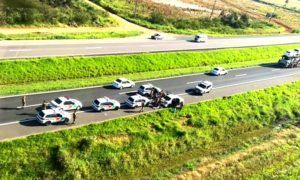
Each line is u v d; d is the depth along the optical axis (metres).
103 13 107.00
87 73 73.19
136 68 80.25
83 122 56.03
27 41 78.38
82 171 49.34
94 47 82.75
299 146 67.31
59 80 69.38
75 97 63.19
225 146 63.09
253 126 70.94
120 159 52.84
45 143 49.56
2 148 46.91
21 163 46.72
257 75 93.81
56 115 53.56
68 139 51.31
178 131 60.81
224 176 55.22
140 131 57.72
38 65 69.12
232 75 90.00
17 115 54.28
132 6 125.19
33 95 60.84
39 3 98.38
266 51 113.06
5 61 66.75
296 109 81.81
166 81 78.06
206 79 83.81
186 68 88.06
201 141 62.12
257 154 62.19
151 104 65.75
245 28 135.12
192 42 103.56
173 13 128.38
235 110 72.88
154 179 51.88
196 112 67.50
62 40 83.38
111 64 77.44
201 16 136.88
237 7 185.50
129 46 88.38
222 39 113.88
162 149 57.44
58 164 48.34
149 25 111.25
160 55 87.06
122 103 64.56
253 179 55.66
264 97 81.38
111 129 55.94
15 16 86.94
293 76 98.94
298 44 130.25
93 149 51.78
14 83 64.81
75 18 97.19
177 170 54.56
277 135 69.81
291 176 57.72
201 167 56.16
